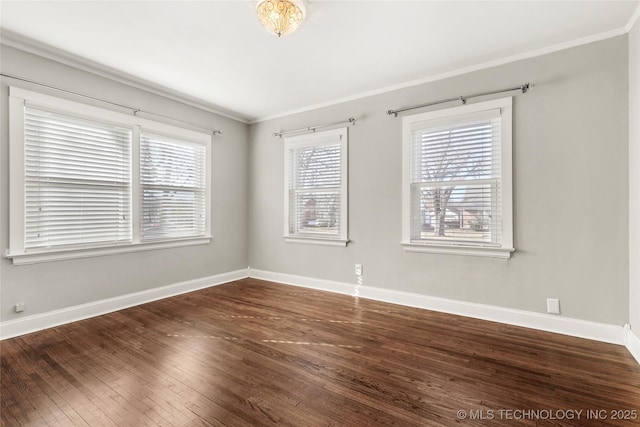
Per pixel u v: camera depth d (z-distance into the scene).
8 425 1.50
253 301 3.54
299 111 4.21
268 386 1.82
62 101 2.80
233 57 2.79
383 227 3.53
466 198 3.03
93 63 2.89
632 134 2.26
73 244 2.89
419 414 1.57
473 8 2.11
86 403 1.66
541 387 1.80
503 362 2.10
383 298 3.53
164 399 1.70
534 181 2.69
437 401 1.68
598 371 1.98
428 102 3.21
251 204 4.74
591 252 2.49
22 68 2.58
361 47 2.62
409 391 1.77
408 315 3.06
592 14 2.18
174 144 3.79
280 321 2.91
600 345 2.36
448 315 3.06
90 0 2.00
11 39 2.47
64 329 2.70
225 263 4.44
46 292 2.74
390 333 2.62
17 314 2.58
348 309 3.25
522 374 1.95
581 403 1.65
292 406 1.64
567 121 2.56
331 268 3.96
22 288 2.60
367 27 2.33
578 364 2.07
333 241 3.88
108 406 1.64
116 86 3.20
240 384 1.85
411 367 2.04
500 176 2.84
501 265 2.86
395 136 3.43
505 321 2.84
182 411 1.60
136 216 3.36
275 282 4.45
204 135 4.11
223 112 4.33
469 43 2.56
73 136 2.89
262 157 4.62
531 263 2.72
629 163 2.32
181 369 2.02
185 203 3.92
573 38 2.49
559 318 2.61
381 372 1.98
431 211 3.23
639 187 2.12
